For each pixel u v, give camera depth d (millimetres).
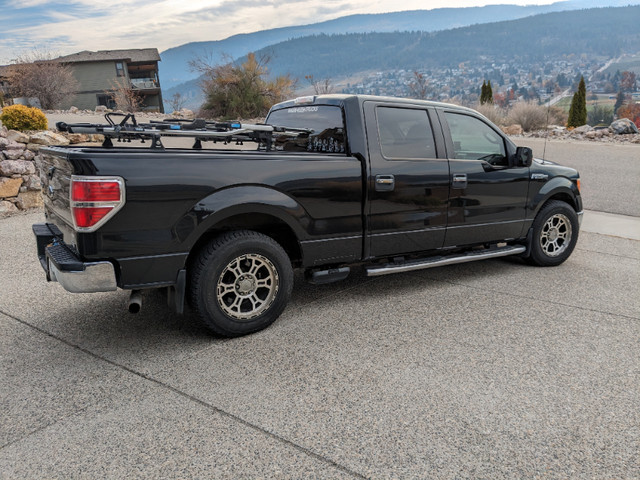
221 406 2850
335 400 2902
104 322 4082
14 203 8484
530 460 2387
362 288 4906
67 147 3561
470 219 4824
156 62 47594
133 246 3234
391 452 2445
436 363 3352
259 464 2363
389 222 4305
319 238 3986
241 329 3701
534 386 3059
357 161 4082
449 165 4590
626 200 9852
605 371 3252
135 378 3172
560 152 15734
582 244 6805
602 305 4449
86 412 2805
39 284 5023
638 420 2711
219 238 3545
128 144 11016
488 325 3994
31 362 3398
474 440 2535
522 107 22719
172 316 4207
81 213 3080
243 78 24922
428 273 5406
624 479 2262
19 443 2539
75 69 43688
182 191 3320
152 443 2523
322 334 3820
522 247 5379
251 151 3699
